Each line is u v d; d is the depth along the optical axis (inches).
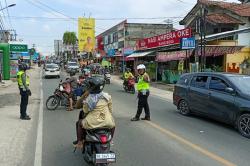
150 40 1461.6
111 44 2583.7
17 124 447.8
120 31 2317.9
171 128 422.3
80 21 2778.1
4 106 631.2
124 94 874.1
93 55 2856.8
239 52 1142.3
